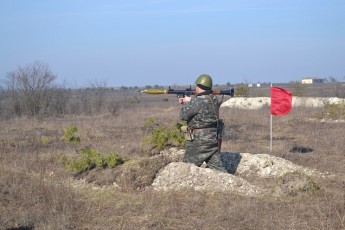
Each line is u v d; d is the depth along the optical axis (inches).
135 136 629.9
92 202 300.7
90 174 357.1
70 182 350.9
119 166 362.0
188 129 348.8
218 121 348.5
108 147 521.7
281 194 317.7
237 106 1343.5
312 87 2824.8
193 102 342.6
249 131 723.4
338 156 482.0
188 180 328.8
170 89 351.9
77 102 1165.1
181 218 268.1
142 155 432.1
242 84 1507.1
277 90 498.6
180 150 422.9
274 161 380.8
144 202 297.4
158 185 330.6
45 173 372.5
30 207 285.4
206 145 343.6
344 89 2154.3
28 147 540.1
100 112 1152.8
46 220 261.9
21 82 1108.5
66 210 277.7
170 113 1092.5
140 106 1411.2
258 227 252.4
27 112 1096.2
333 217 266.7
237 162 379.2
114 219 267.6
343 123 835.4
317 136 641.6
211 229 249.8
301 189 320.2
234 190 322.7
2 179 337.7
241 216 267.0
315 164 434.0
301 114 978.7
